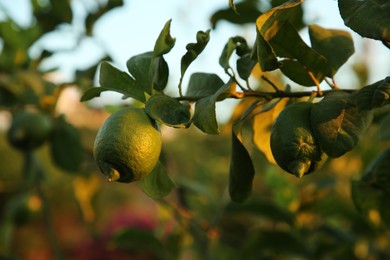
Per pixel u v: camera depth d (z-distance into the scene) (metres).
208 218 1.50
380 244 1.38
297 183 1.53
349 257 1.28
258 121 0.83
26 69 1.37
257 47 0.68
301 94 0.72
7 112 1.36
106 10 1.27
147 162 0.67
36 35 1.36
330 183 1.22
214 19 1.02
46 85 1.32
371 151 1.26
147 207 3.38
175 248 1.47
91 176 1.45
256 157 1.72
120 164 0.66
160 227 1.53
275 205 1.21
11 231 1.58
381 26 0.63
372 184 0.83
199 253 1.55
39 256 3.62
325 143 0.65
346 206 1.29
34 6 1.35
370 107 0.64
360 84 1.81
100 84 0.74
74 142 1.25
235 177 0.73
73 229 3.68
